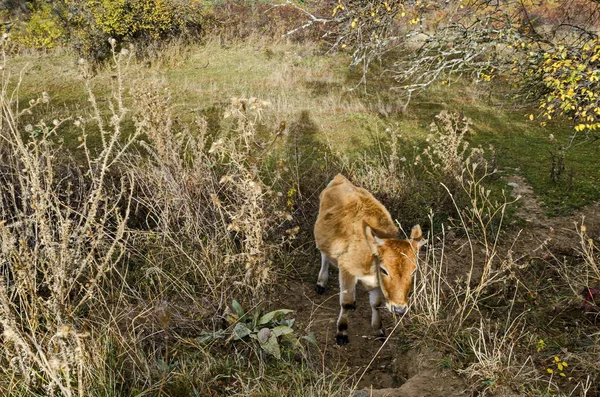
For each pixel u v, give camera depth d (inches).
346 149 410.6
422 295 218.7
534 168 373.7
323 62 636.1
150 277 230.2
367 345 211.8
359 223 206.4
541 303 220.4
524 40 249.0
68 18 644.7
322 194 242.2
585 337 195.0
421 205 310.7
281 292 243.1
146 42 639.8
